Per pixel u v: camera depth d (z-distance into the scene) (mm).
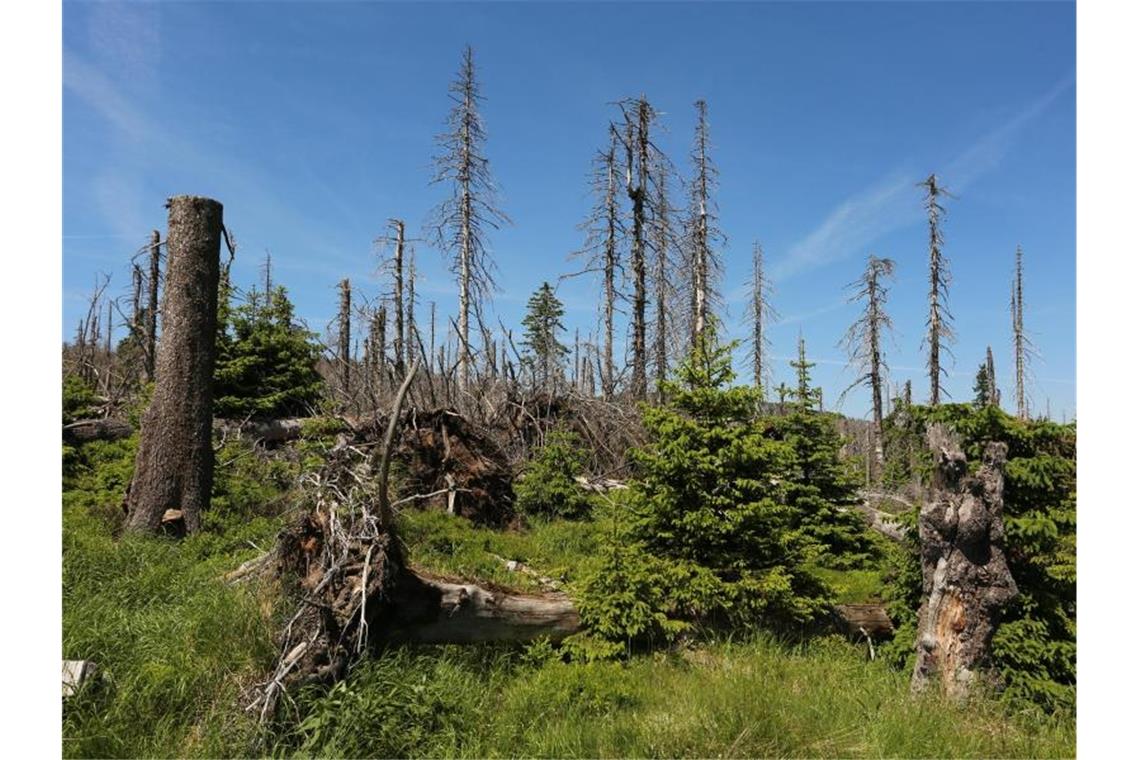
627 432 18266
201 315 10023
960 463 6387
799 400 11812
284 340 15375
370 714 5105
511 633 6602
